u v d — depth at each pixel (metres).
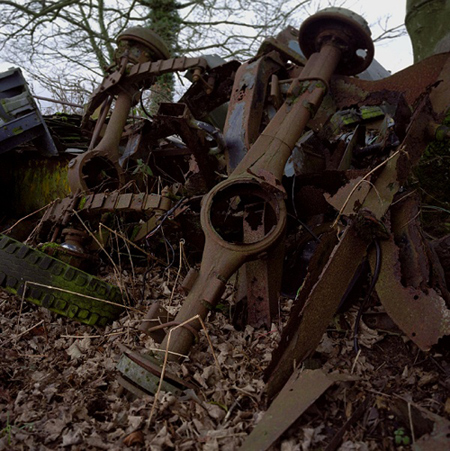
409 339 2.72
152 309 2.75
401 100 2.95
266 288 3.20
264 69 3.73
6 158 5.14
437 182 3.92
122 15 13.35
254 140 3.57
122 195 3.73
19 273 3.26
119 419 2.29
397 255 2.65
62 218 3.88
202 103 4.27
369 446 1.97
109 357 2.94
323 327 2.56
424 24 4.59
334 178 3.06
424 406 2.18
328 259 2.79
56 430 2.23
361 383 2.34
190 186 3.68
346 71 3.59
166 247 3.94
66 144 5.43
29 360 2.97
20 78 4.61
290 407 2.11
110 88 4.48
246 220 3.35
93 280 3.41
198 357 2.81
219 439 2.11
